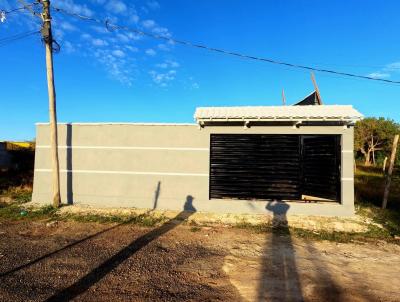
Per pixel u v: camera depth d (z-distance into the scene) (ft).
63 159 37.96
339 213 33.76
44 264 19.76
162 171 36.63
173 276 18.57
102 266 19.72
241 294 16.46
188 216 33.42
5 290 16.08
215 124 35.58
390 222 31.86
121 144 37.29
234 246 24.48
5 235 25.88
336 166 34.68
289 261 21.36
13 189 46.88
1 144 79.87
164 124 36.60
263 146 35.09
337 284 17.81
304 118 31.94
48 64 35.12
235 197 35.37
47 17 34.22
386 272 19.80
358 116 31.48
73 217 31.89
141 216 32.96
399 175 78.33
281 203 34.40
